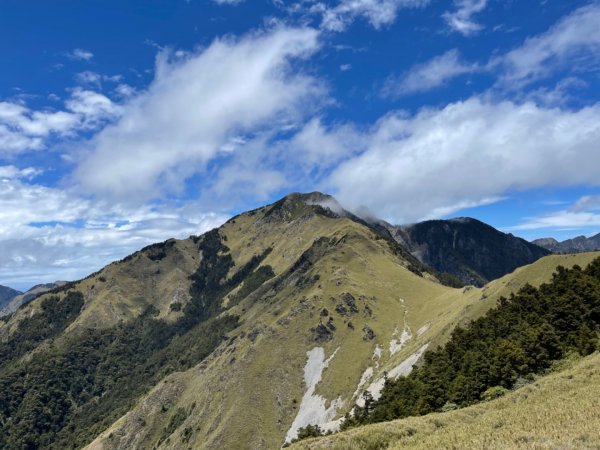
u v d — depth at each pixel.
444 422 52.97
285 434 169.25
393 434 50.56
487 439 40.50
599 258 119.94
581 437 36.38
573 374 60.31
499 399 59.41
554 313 100.50
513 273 154.00
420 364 139.00
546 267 141.25
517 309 115.88
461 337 118.75
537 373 83.62
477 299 159.12
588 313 95.19
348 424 113.62
